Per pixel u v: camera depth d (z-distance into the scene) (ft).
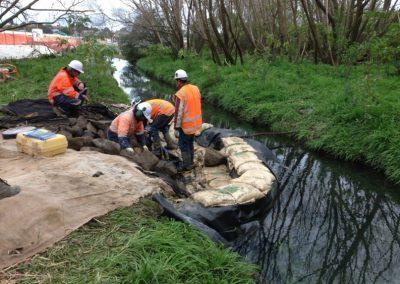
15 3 38.29
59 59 48.03
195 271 10.41
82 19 44.09
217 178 19.27
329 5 44.01
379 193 20.72
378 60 31.24
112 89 35.94
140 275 9.34
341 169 23.63
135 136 20.13
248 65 45.47
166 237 11.17
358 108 24.99
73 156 16.37
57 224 11.11
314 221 17.49
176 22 67.41
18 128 20.33
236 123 34.60
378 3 47.98
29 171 14.65
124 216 12.12
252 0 53.42
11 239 10.32
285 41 49.32
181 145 19.95
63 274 9.37
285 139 29.14
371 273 13.76
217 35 51.01
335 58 43.21
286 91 34.88
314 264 14.19
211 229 13.46
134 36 100.12
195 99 19.26
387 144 21.58
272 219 17.38
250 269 12.12
